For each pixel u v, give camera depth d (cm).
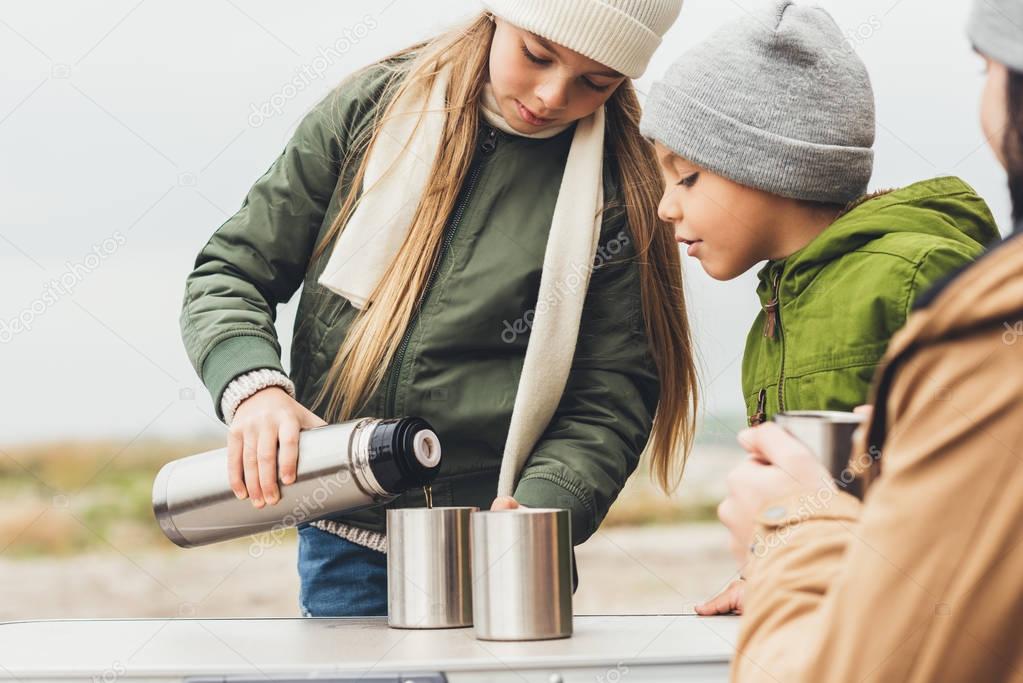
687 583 503
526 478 114
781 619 50
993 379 42
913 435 44
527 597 80
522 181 128
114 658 74
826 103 106
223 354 114
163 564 536
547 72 117
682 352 136
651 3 114
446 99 127
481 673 70
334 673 69
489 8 119
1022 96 44
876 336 98
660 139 113
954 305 43
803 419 67
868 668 44
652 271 131
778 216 110
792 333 108
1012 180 45
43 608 536
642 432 128
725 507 59
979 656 43
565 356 123
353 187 127
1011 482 41
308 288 129
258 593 529
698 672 71
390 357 123
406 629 89
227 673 70
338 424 100
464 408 124
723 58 109
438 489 125
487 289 124
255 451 101
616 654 72
